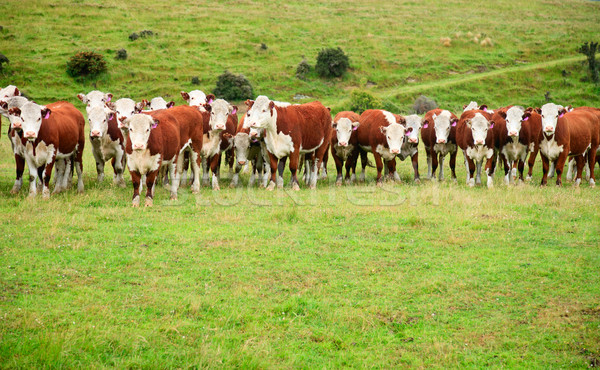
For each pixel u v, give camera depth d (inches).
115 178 578.2
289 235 395.2
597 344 246.1
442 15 2930.6
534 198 499.8
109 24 2299.5
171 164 506.6
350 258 350.9
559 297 293.9
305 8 2888.8
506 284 312.0
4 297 276.8
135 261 334.6
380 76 2033.7
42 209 443.5
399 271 331.3
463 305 288.2
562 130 574.6
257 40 2283.5
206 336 247.6
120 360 227.8
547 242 382.0
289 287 306.3
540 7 3191.4
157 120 465.4
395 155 617.9
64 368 218.5
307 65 1988.2
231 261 339.0
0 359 219.0
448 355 238.5
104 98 591.8
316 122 598.5
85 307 270.2
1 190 527.2
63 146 507.2
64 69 1800.0
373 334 258.8
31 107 472.7
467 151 601.6
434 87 1888.5
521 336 256.4
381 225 422.9
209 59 2039.9
